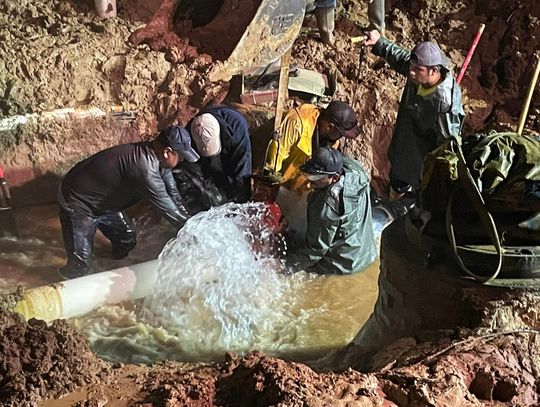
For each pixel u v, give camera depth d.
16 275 6.74
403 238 4.68
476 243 4.31
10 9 8.73
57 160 7.95
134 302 6.33
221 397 3.44
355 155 8.59
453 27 9.70
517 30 9.44
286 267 6.79
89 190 6.55
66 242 6.74
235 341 5.91
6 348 3.57
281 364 3.51
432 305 4.39
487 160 4.26
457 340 4.10
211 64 8.34
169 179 6.87
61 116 7.91
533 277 4.21
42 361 3.59
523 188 4.13
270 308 6.36
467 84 9.42
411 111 7.57
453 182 4.29
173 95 8.26
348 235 6.71
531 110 9.16
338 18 9.61
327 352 5.81
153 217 7.77
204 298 6.35
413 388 3.52
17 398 3.44
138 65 8.19
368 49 9.06
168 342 5.85
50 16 8.73
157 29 8.66
